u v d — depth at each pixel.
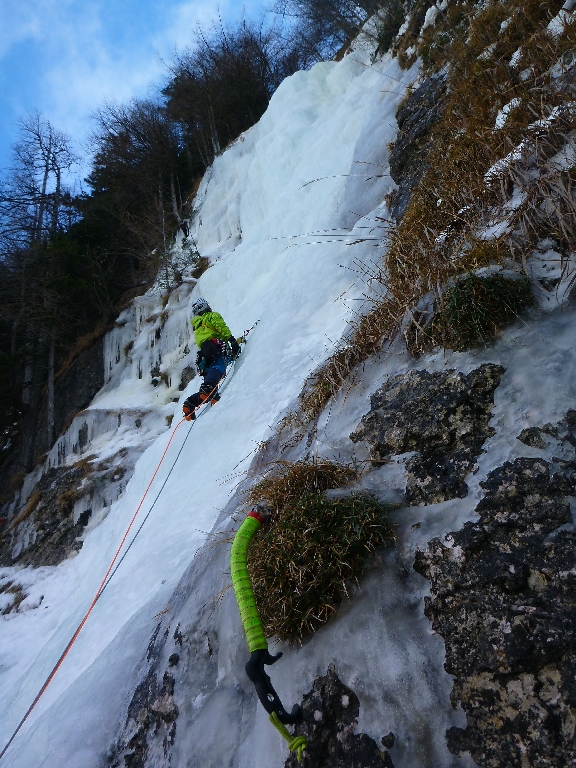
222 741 2.39
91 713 3.15
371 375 3.30
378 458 2.76
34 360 16.92
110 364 14.80
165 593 3.78
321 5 15.89
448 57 5.71
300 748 1.90
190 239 16.25
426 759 1.78
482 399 2.52
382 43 10.43
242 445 4.91
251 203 12.98
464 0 6.55
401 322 3.25
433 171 4.67
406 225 4.47
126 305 15.68
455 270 3.14
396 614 2.12
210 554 3.40
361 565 2.32
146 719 2.80
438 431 2.56
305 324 6.09
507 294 2.71
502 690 1.76
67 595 7.80
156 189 20.50
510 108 3.79
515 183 3.20
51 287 16.80
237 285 9.93
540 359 2.47
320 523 2.43
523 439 2.26
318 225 7.93
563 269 2.68
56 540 9.77
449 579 2.08
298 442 3.58
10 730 4.72
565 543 1.91
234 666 2.60
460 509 2.24
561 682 1.67
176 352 12.88
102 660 3.67
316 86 13.01
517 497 2.11
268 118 14.12
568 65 3.66
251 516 2.52
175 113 22.23
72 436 12.41
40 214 21.06
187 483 5.29
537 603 1.84
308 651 2.26
